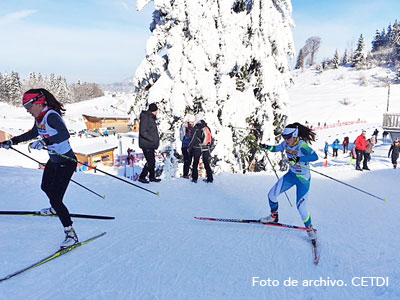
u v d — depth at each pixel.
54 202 3.22
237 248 3.84
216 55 11.23
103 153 26.91
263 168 12.18
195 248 3.72
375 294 2.96
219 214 5.12
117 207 4.96
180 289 2.83
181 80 11.02
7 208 4.23
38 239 3.43
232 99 11.48
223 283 3.02
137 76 12.19
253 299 2.81
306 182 4.04
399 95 68.19
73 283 2.73
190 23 10.92
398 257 3.75
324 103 68.19
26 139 3.39
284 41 12.11
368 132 37.00
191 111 11.40
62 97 114.44
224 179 7.96
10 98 105.62
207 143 7.15
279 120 12.09
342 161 20.95
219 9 11.45
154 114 6.60
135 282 2.87
